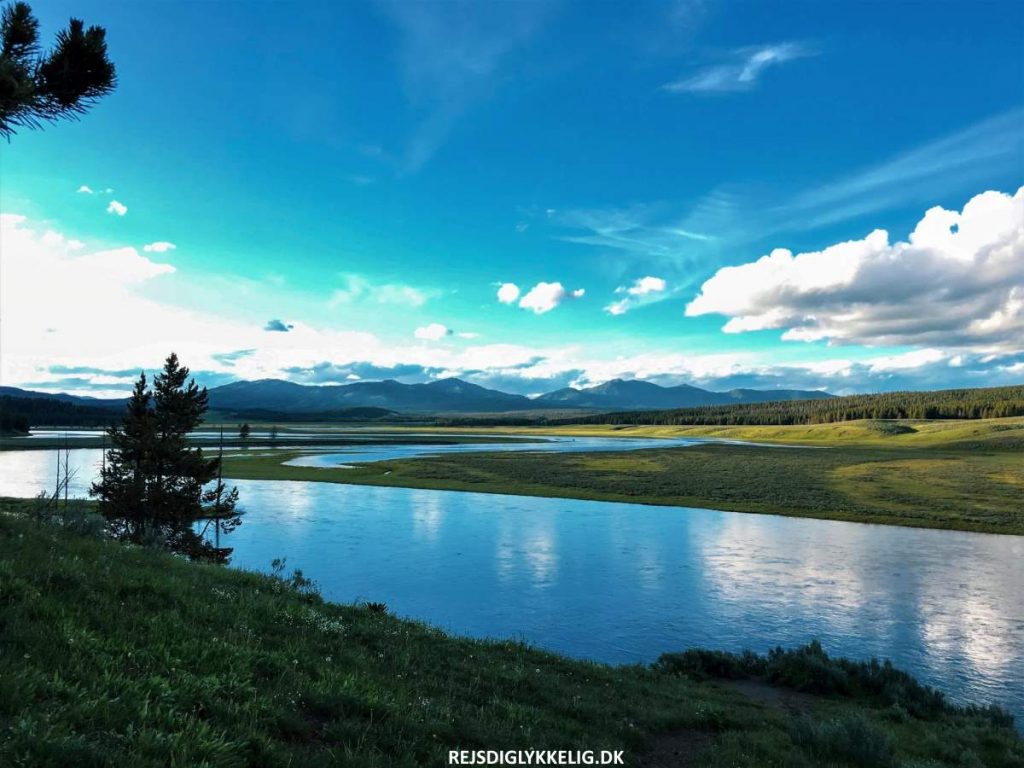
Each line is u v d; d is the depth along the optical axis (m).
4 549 10.74
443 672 12.30
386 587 35.25
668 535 51.12
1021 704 21.53
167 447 36.31
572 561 41.72
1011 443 144.88
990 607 32.34
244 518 56.81
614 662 24.83
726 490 78.31
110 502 35.28
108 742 5.54
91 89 6.87
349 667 10.41
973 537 51.38
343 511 61.62
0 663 6.42
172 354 38.50
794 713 16.28
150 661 7.79
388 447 170.25
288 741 6.97
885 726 15.44
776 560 42.56
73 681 6.68
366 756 6.87
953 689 22.81
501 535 50.28
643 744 10.99
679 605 32.41
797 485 83.06
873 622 30.03
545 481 87.56
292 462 115.00
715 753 10.71
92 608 9.08
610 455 138.75
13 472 93.56
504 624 29.39
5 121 6.41
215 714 6.85
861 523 57.81
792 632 28.75
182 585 12.20
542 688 12.88
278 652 9.78
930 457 126.38
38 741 5.10
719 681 20.19
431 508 64.06
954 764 12.54
